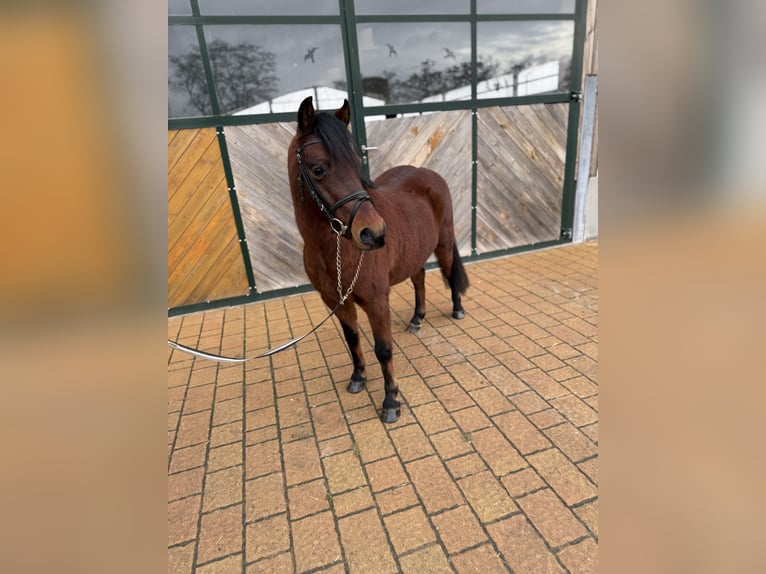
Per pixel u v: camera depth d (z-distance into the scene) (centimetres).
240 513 180
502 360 281
